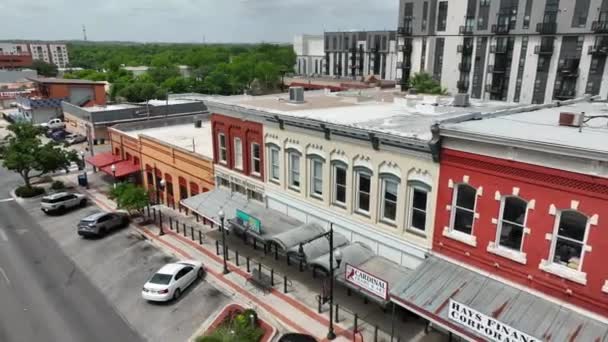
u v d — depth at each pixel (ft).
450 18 210.38
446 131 46.21
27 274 75.10
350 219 62.34
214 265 75.15
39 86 254.47
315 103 86.02
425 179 51.42
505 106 80.43
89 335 57.47
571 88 175.94
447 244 50.65
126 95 289.33
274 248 78.84
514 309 42.32
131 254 82.17
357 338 53.47
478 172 45.73
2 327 59.26
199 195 87.30
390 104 85.71
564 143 38.45
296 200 71.15
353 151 59.26
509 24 188.75
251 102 86.02
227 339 50.49
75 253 83.76
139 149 117.70
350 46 355.36
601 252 38.40
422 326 55.57
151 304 64.49
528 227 43.04
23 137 121.80
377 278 50.08
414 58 232.12
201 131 131.54
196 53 602.03
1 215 106.93
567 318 40.27
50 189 127.13
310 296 63.82
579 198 38.73
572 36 172.04
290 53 511.81
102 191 125.08
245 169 81.20
